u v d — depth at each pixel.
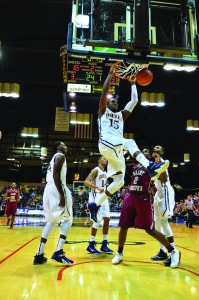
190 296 2.30
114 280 2.79
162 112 17.64
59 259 3.43
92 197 4.80
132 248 5.31
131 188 3.67
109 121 3.28
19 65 13.60
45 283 2.61
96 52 4.50
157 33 4.53
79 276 2.91
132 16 4.52
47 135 27.12
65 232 3.50
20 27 11.09
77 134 15.35
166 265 3.60
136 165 3.79
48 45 12.52
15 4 9.77
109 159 3.26
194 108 16.31
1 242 5.70
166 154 23.50
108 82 3.46
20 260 3.75
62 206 3.45
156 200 4.00
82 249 4.91
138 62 4.54
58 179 3.44
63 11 10.21
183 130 18.88
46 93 16.03
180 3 4.69
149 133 21.50
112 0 4.55
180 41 4.57
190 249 5.30
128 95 15.52
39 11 10.22
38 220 15.18
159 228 4.19
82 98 11.02
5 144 27.05
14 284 2.55
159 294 2.34
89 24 4.46
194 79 14.23
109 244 5.86
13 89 13.16
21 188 26.14
